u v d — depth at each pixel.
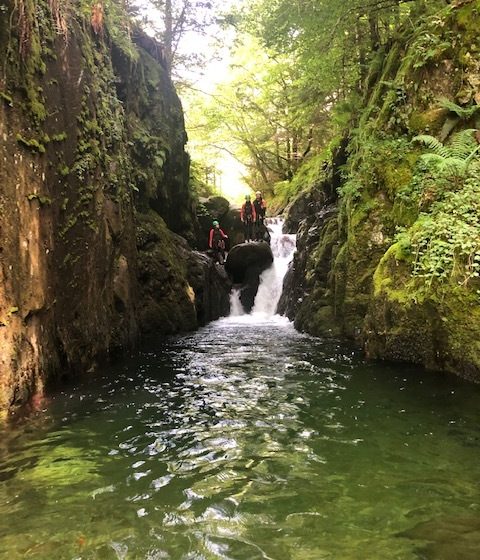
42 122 6.71
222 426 5.48
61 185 7.25
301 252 14.46
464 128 8.45
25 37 6.34
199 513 3.58
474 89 8.47
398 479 4.06
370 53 12.52
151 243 12.53
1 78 5.84
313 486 3.98
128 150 11.67
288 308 14.95
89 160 8.17
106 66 10.71
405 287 7.74
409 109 9.32
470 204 7.21
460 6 8.91
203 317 14.55
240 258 17.50
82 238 7.88
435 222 7.45
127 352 9.66
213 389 7.02
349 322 10.33
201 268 14.79
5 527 3.39
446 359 7.10
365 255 9.95
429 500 3.70
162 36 17.41
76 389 6.95
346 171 12.65
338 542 3.17
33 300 6.25
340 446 4.82
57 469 4.35
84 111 8.31
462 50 8.69
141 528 3.38
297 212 20.31
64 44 7.76
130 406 6.21
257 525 3.40
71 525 3.41
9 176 5.86
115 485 4.05
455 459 4.41
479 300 6.56
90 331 8.11
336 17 11.30
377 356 8.45
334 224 12.81
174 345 10.80
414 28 10.31
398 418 5.51
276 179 32.59
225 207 20.66
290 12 11.41
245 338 11.69
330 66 12.59
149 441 5.04
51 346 6.86
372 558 2.98
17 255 5.96
